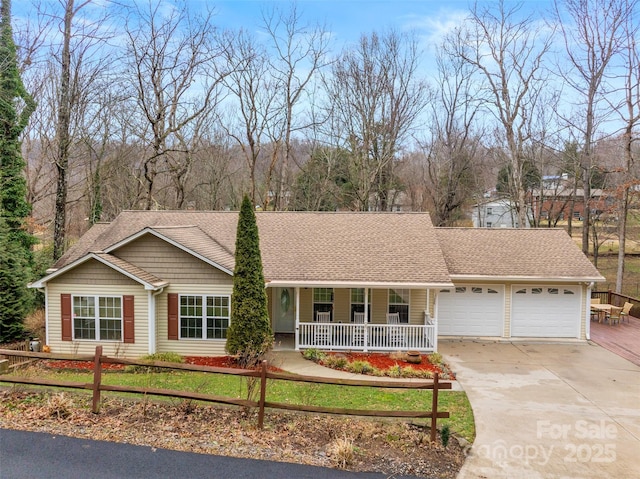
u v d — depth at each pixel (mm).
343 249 17359
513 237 19844
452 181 35000
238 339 13531
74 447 6730
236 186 41000
